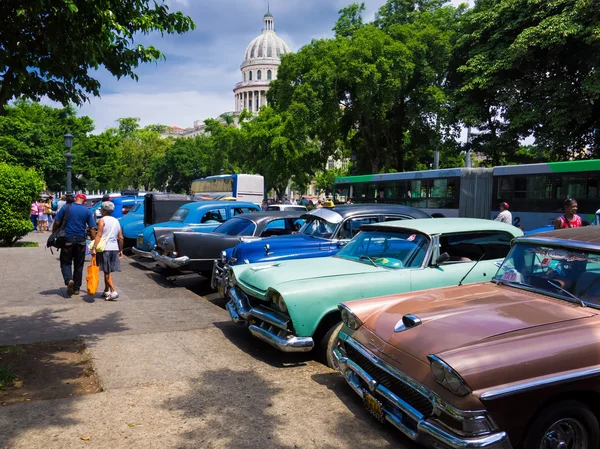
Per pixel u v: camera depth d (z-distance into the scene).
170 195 14.35
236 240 8.85
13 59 4.43
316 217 8.06
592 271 3.66
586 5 17.14
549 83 19.27
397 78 24.22
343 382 4.53
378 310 4.04
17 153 33.84
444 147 27.42
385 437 3.51
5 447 3.21
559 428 2.91
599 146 21.02
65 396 4.13
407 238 5.59
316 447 3.35
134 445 3.29
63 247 8.20
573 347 3.00
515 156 24.52
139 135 80.62
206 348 5.51
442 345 3.12
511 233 5.88
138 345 5.54
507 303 3.68
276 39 116.94
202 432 3.50
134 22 5.16
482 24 21.78
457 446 2.72
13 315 6.86
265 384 4.44
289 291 4.77
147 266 11.82
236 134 43.47
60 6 4.28
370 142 30.39
